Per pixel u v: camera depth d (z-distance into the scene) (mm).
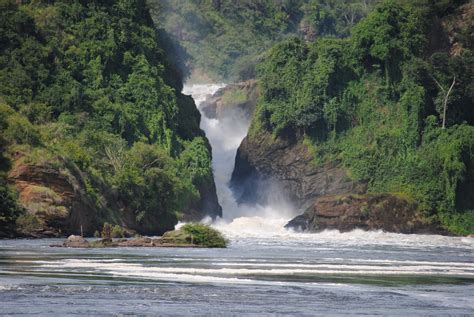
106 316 88375
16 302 94750
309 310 95562
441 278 129500
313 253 183375
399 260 165875
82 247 172500
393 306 100312
